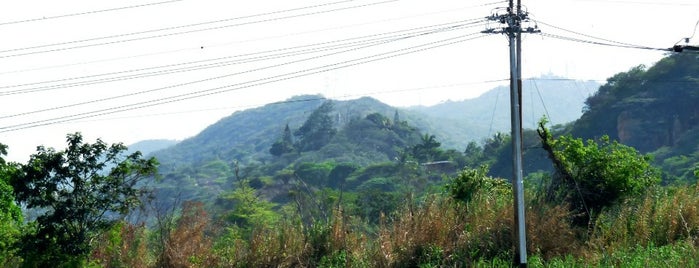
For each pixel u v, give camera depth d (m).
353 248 25.81
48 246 25.78
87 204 26.08
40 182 25.84
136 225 27.25
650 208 28.22
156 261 26.00
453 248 25.38
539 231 26.47
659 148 103.56
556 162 30.05
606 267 22.31
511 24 25.80
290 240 26.27
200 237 26.72
